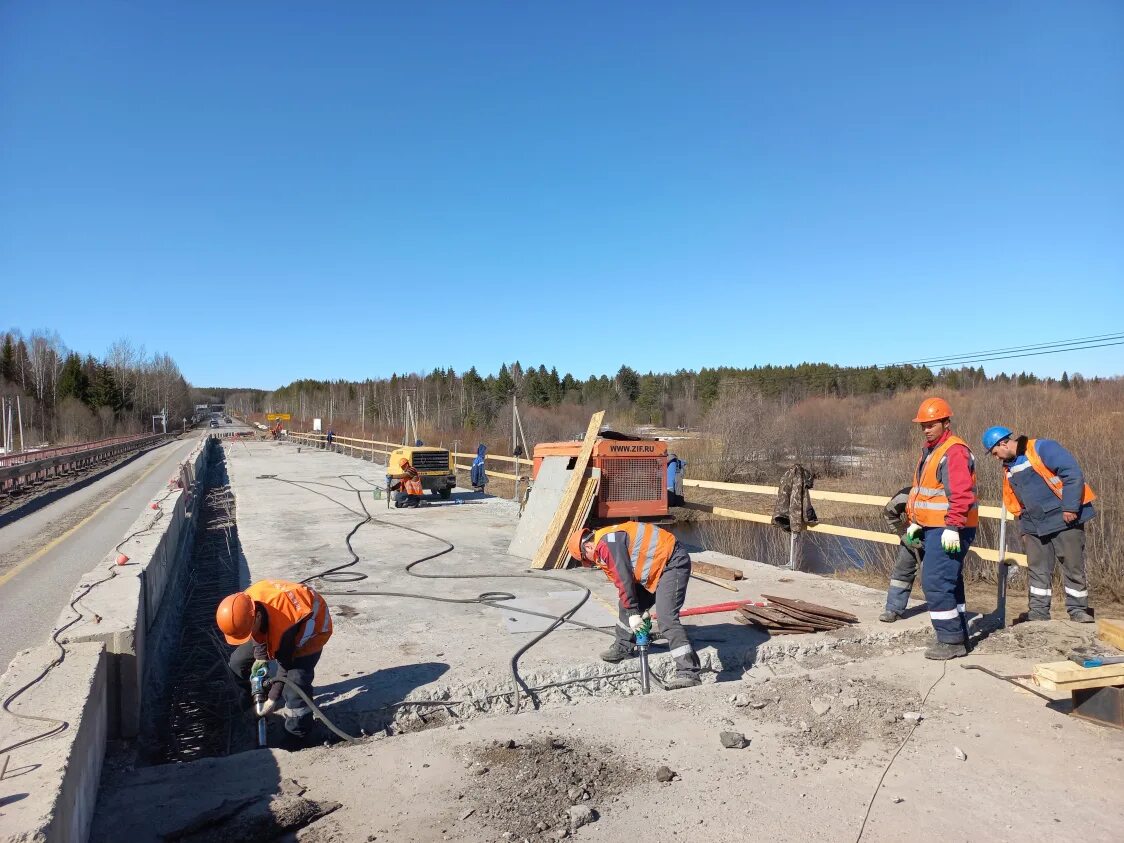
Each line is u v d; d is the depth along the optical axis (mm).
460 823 3258
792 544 8898
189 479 15875
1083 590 6066
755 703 4586
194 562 12203
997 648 5535
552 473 10000
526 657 5555
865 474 24719
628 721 4359
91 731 3527
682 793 3492
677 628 5160
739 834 3125
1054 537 6129
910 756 3826
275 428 66500
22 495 21062
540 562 8898
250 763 3885
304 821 3293
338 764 3854
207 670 6492
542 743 4055
